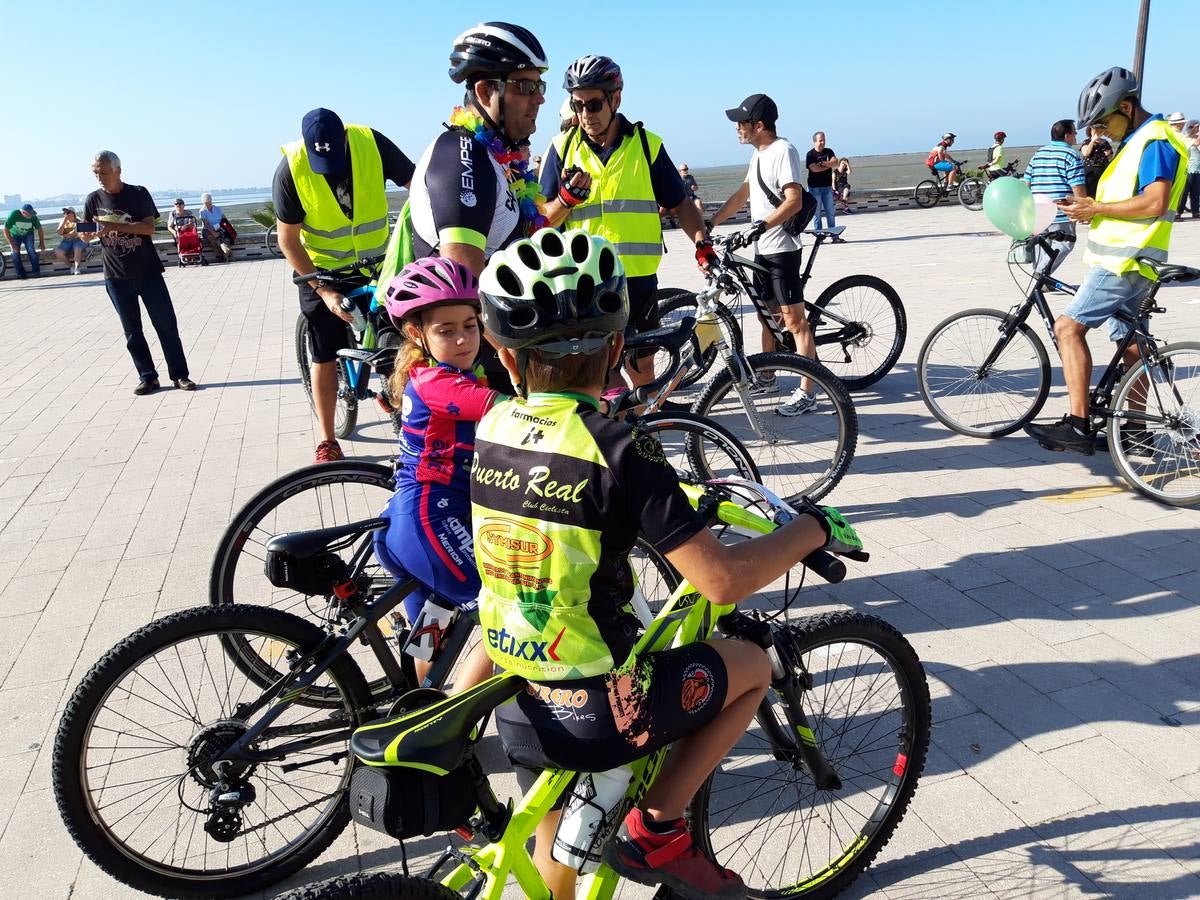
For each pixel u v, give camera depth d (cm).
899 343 704
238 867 259
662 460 162
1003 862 254
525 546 167
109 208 748
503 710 188
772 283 630
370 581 271
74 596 430
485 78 323
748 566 167
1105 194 466
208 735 241
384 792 164
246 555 458
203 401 768
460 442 249
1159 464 499
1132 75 453
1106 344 766
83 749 235
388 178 520
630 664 177
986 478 512
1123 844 256
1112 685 324
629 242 502
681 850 190
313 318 512
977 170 2433
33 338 1154
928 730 250
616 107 491
